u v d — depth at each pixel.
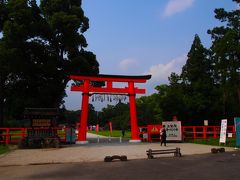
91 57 42.91
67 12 41.72
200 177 14.23
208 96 45.12
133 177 14.51
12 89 38.75
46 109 31.83
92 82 43.34
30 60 38.66
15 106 37.88
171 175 14.89
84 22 42.69
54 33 40.16
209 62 48.28
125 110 112.50
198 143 35.59
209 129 44.81
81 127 37.25
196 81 46.78
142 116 76.56
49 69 38.59
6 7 37.78
